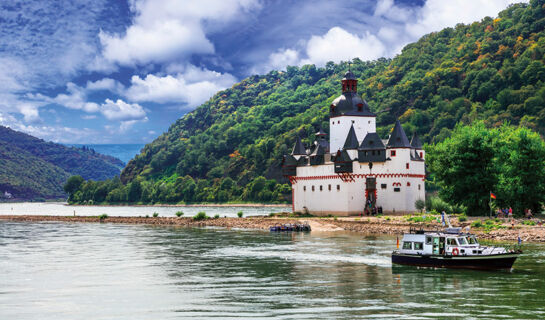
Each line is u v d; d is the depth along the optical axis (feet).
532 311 158.81
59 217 616.39
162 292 192.03
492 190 406.00
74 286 204.03
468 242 231.09
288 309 165.68
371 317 155.74
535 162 399.85
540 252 260.62
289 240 345.31
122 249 311.06
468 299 174.09
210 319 156.15
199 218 536.01
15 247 325.21
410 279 207.72
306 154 582.35
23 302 179.52
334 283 203.21
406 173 499.10
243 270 233.35
